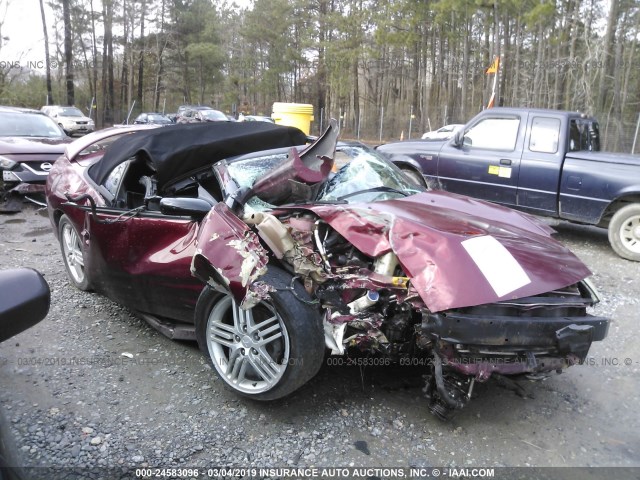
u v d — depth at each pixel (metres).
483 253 2.97
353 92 45.81
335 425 3.13
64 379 3.54
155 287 3.81
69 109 30.48
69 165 5.32
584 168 7.18
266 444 2.94
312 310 2.97
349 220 3.15
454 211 3.75
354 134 39.44
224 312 3.35
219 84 53.41
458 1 27.28
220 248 3.01
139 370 3.71
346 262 3.13
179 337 3.82
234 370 3.27
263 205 3.67
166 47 51.22
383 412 3.27
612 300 5.50
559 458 2.93
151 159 3.99
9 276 1.62
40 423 3.03
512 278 2.90
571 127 7.52
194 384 3.55
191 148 4.10
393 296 2.95
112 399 3.33
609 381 3.82
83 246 4.49
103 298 5.00
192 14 49.78
